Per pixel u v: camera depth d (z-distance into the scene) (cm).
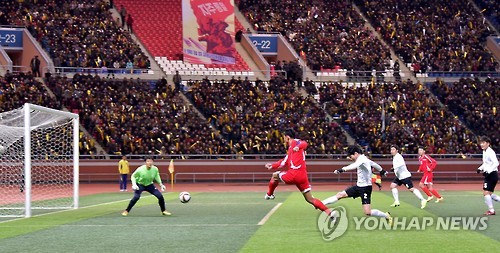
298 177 1559
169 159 4106
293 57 5212
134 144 4075
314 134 4347
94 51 4747
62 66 4619
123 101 4325
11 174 2956
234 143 4250
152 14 5553
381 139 4384
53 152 3553
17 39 4809
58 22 4903
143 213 1973
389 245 1236
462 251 1165
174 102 4438
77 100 4200
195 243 1275
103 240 1327
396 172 2170
